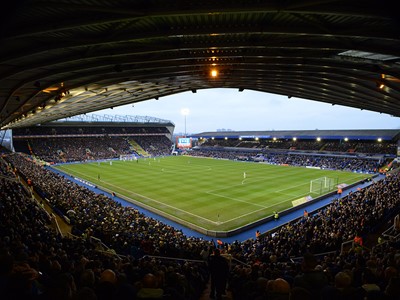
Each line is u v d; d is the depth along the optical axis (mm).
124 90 26109
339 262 10109
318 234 20031
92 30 9906
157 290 4848
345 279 4734
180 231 24438
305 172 64562
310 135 92312
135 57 14438
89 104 34312
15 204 19547
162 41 12320
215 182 51125
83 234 19312
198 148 121625
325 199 41375
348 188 49375
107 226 21594
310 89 27297
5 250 4590
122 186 47938
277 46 12391
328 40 11852
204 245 19594
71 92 23188
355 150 79750
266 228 28938
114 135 113938
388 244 13484
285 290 4426
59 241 14164
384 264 8258
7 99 21109
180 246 18344
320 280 5082
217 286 8148
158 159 94625
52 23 8422
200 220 30469
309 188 46344
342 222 22000
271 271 8219
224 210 33906
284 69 18422
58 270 7020
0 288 4129
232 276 9516
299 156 85750
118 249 16656
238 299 7160
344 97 29000
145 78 20516
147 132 124625
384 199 26781
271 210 34094
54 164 80125
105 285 4824
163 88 29031
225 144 116625
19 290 4152
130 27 9914
